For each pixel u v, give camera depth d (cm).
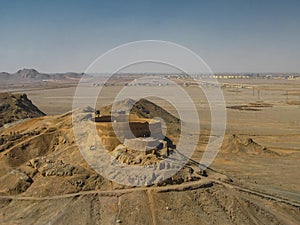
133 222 4194
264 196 4975
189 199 4494
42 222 4328
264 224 4378
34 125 6775
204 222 4244
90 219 4269
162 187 4597
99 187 4700
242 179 6303
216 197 4619
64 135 5969
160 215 4272
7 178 5147
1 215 4516
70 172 4919
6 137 6162
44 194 4741
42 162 5312
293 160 7812
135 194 4494
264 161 7675
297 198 5328
